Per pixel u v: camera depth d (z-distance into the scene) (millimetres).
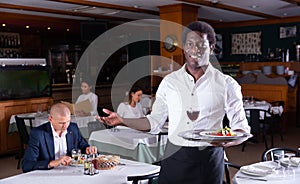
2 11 7020
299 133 7113
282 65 8703
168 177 1783
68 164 2547
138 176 2318
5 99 5809
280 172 2367
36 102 6172
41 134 2664
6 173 4871
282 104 6824
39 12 7055
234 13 8086
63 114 2680
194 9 6844
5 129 5793
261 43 9688
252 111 5641
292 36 9148
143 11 7082
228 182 2996
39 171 2463
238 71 9297
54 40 9672
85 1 6012
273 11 8109
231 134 1643
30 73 6113
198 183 1731
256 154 5523
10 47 8828
